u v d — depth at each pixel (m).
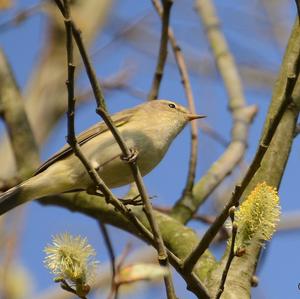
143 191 7.90
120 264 7.95
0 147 14.53
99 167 10.36
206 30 15.15
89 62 7.70
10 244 10.17
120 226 11.56
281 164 9.38
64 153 10.52
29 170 12.58
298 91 9.57
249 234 7.31
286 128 9.49
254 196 7.31
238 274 8.77
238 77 14.48
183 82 12.70
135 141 10.60
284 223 13.25
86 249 7.52
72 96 7.71
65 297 11.39
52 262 7.44
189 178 12.06
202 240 7.80
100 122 10.90
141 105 11.73
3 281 9.80
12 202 10.39
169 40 13.25
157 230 7.77
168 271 7.40
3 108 13.11
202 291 8.07
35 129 15.28
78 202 11.96
